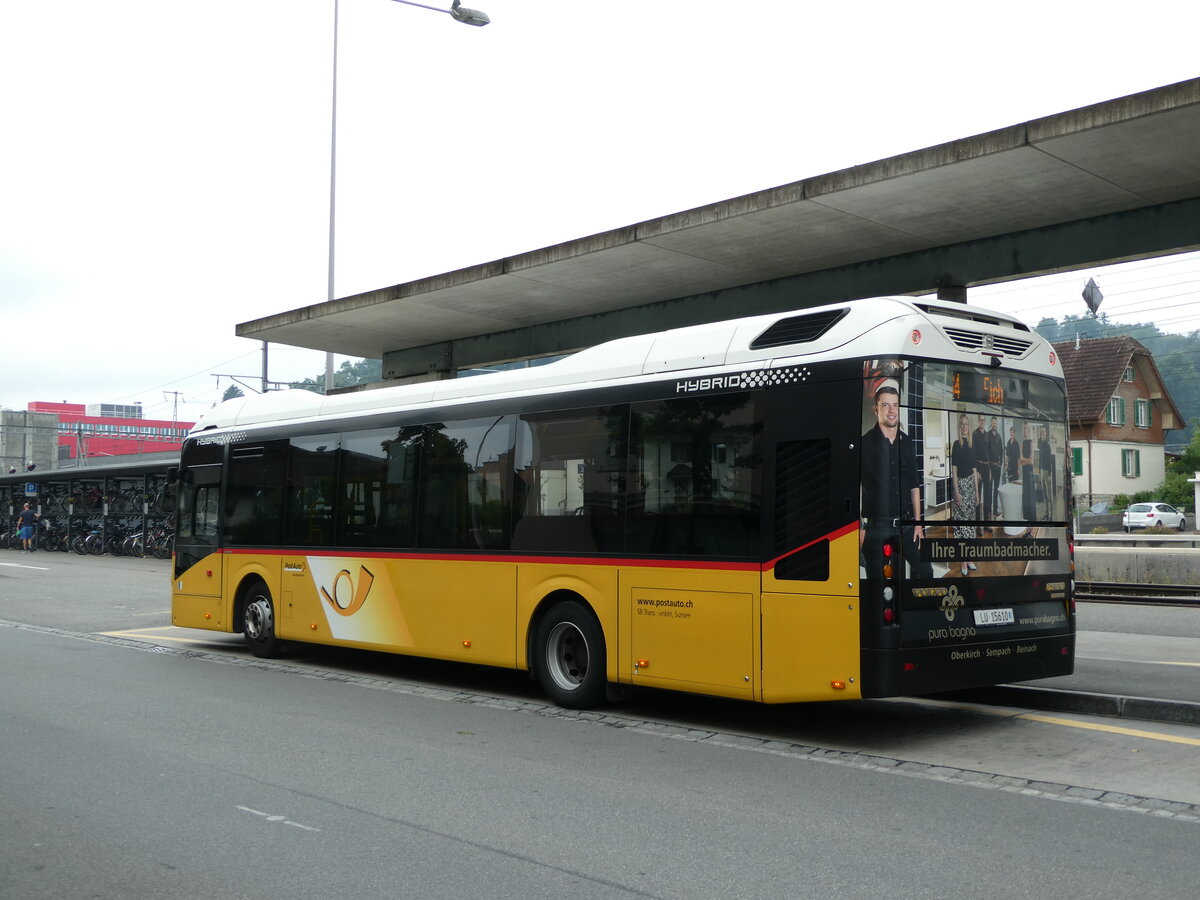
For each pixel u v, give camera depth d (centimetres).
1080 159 1052
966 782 718
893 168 1112
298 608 1304
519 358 1942
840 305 845
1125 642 1348
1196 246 1150
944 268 1345
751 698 852
